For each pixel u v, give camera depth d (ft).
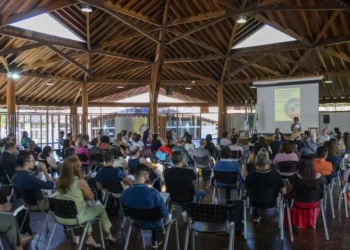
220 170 16.44
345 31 32.76
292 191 13.74
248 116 44.86
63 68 41.04
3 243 12.59
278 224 15.56
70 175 11.45
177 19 35.29
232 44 40.01
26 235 13.41
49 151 21.71
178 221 16.16
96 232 14.74
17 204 17.70
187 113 59.62
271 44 38.22
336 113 49.49
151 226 11.24
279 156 17.28
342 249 12.75
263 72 45.60
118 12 30.48
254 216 16.05
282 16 32.58
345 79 43.45
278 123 40.91
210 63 45.75
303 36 35.32
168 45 42.42
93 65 41.75
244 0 28.43
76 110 53.57
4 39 30.32
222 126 49.29
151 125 48.60
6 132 37.45
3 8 24.81
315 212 15.08
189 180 13.71
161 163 22.79
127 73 47.19
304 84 38.88
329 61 40.06
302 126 38.93
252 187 13.08
